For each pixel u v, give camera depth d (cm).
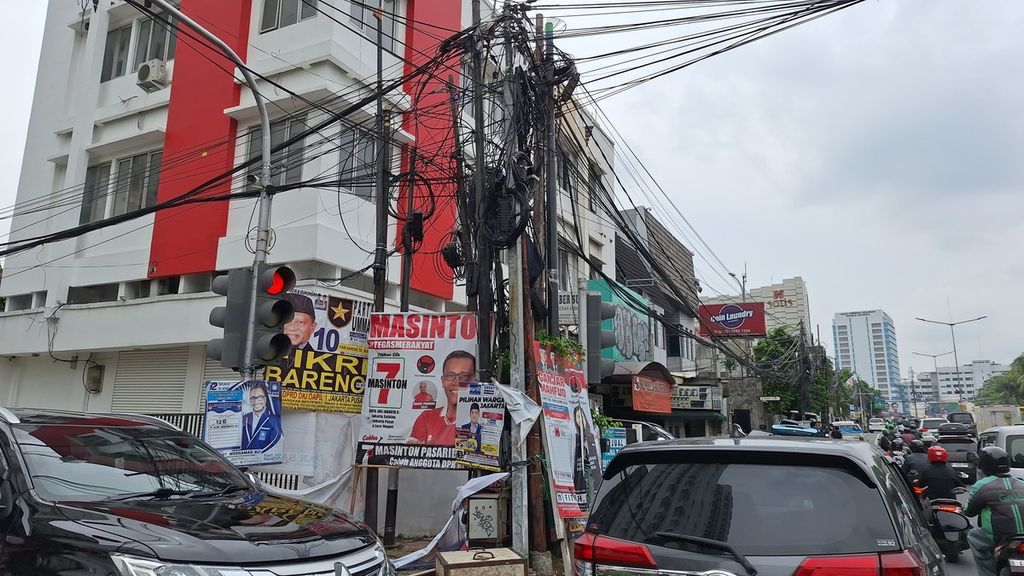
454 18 1598
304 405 887
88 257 1513
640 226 2667
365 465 885
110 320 1418
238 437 775
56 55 1738
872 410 9075
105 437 477
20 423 450
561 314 1170
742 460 353
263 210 865
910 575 297
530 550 850
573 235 1961
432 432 882
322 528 413
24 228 1644
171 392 1400
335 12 1341
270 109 1355
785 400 3291
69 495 398
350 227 1301
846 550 308
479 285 908
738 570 314
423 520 1023
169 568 328
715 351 3169
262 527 388
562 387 949
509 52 947
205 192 1370
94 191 1562
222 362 781
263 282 797
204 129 1405
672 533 338
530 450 867
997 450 604
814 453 341
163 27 1566
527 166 896
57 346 1480
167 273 1377
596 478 986
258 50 1391
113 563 329
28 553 354
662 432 1508
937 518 509
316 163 1287
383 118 1093
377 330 933
